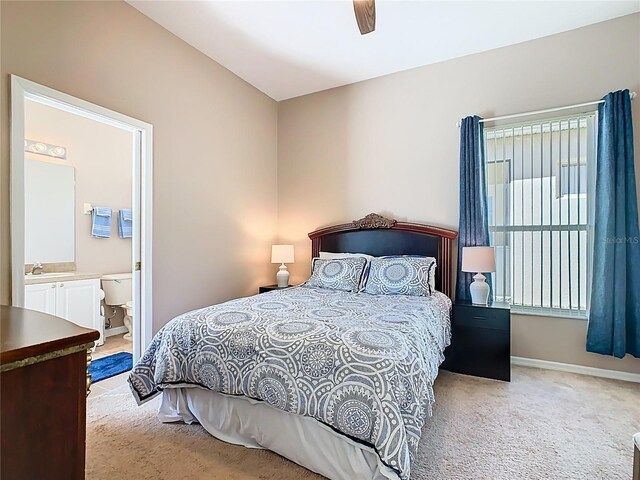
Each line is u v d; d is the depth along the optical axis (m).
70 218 3.70
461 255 3.25
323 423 1.50
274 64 3.54
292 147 4.40
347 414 1.44
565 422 2.06
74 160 3.75
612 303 2.68
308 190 4.29
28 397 0.66
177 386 1.96
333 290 3.24
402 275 3.07
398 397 1.42
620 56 2.80
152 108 2.82
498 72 3.25
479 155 3.21
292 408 1.58
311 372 1.57
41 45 2.11
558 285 3.01
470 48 3.26
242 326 1.90
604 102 2.75
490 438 1.89
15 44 1.99
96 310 3.51
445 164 3.50
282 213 4.46
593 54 2.89
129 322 3.86
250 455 1.73
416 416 1.45
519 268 3.17
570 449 1.79
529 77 3.13
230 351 1.80
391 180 3.77
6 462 0.62
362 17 2.17
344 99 4.04
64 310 3.19
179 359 1.96
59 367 0.71
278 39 3.09
